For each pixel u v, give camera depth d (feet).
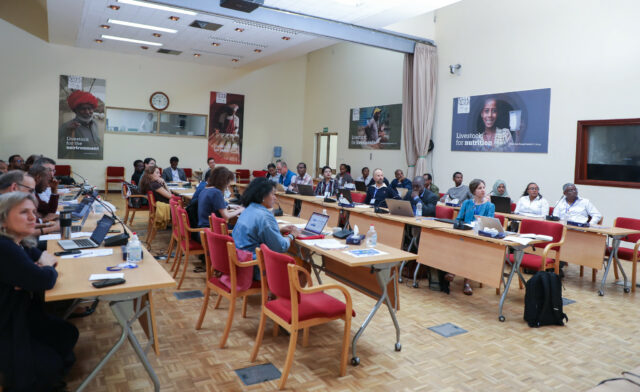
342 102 43.27
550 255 16.46
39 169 14.28
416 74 30.32
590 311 14.14
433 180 32.12
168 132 43.14
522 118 26.35
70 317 11.59
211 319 11.96
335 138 45.50
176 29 29.91
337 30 26.35
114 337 10.53
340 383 8.80
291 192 27.43
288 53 35.78
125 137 41.24
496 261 12.83
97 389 8.20
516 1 26.58
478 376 9.37
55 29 31.48
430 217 17.93
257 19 23.47
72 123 38.96
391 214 18.10
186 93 43.50
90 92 39.42
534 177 25.90
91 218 14.17
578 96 23.76
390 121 37.14
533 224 16.01
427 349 10.66
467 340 11.33
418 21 32.12
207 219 14.85
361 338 11.16
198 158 44.62
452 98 30.53
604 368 9.99
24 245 7.46
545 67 25.21
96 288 6.92
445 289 15.56
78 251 9.44
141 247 8.98
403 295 15.10
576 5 23.77
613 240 16.24
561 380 9.34
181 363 9.37
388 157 37.45
